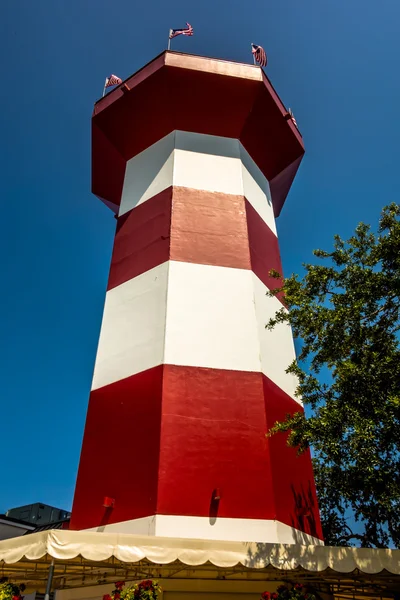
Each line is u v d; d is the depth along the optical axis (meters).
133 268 17.23
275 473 12.99
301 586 10.12
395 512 11.31
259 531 11.83
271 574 11.10
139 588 9.14
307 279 13.20
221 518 11.88
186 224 17.14
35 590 13.47
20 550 9.06
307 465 15.24
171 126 19.64
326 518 20.28
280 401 15.02
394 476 9.99
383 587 12.34
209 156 19.11
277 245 19.95
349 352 11.76
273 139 20.89
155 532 11.40
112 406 14.46
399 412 9.94
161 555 9.06
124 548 8.99
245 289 16.03
